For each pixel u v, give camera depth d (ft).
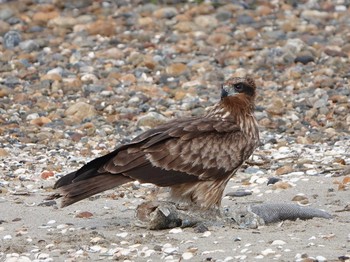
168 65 74.64
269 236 37.22
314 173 48.01
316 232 37.65
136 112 64.64
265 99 67.26
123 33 83.71
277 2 93.30
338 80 70.85
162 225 38.86
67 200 37.27
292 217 39.75
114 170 37.83
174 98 67.92
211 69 74.18
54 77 70.85
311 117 63.10
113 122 62.75
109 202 44.04
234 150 39.50
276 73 73.36
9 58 76.89
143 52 78.64
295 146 55.36
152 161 38.27
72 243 37.22
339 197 43.21
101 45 80.53
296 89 69.31
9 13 88.28
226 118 40.01
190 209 39.45
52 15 87.51
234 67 74.90
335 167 49.14
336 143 56.29
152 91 68.90
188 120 39.83
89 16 87.86
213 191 39.45
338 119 62.64
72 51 78.43
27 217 41.65
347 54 77.30
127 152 38.17
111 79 71.26
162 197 44.39
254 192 44.98
